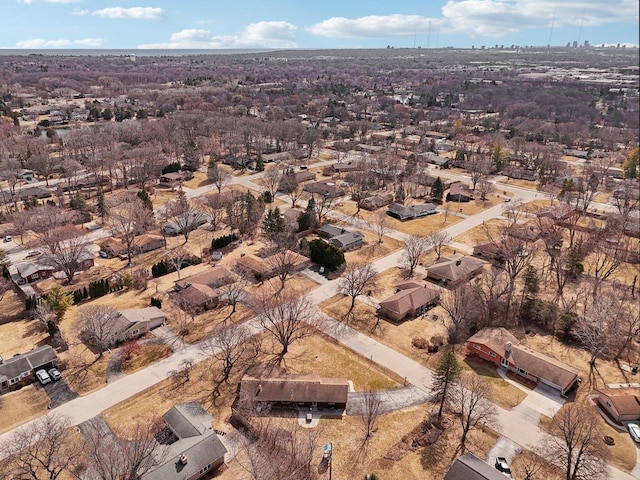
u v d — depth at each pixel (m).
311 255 95.81
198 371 63.00
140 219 103.25
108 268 93.31
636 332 69.56
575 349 69.38
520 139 189.00
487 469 44.97
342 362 65.44
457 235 111.69
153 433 51.78
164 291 84.31
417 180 144.25
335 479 46.81
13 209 122.50
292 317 67.62
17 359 61.09
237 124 199.50
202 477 46.84
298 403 56.81
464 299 72.31
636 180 151.00
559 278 85.88
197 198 131.25
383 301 78.44
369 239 108.50
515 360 63.59
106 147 162.00
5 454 49.16
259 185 146.88
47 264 88.12
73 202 119.88
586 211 127.94
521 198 139.88
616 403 55.41
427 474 47.75
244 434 52.44
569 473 46.41
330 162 177.38
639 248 102.19
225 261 96.38
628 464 49.34
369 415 52.12
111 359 65.12
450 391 56.00
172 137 179.50
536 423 54.78
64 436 51.41
